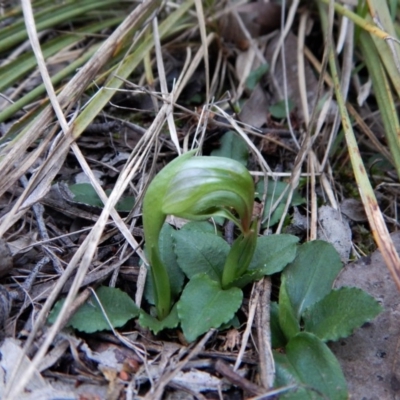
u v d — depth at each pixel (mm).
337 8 108
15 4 130
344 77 109
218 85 120
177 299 76
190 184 59
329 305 71
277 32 127
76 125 88
